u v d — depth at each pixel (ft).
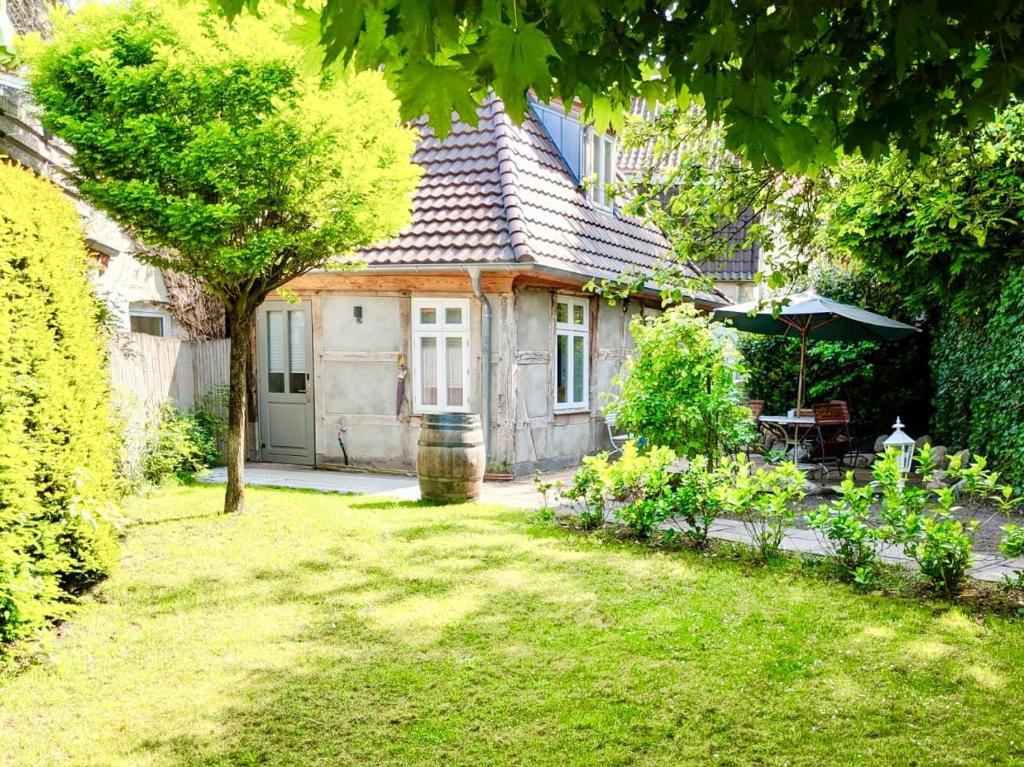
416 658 15.14
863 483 37.29
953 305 34.17
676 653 15.26
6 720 12.70
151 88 22.53
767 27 9.46
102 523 19.38
